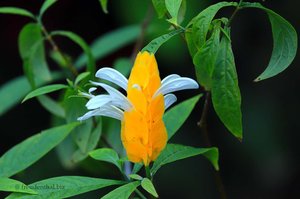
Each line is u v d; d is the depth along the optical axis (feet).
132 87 3.47
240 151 6.07
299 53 6.11
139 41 4.99
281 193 6.11
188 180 5.95
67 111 4.09
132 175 3.59
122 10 5.82
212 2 5.47
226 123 3.53
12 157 3.92
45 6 4.42
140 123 3.48
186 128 6.07
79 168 5.61
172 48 5.63
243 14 6.08
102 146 4.37
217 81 3.51
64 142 4.67
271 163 6.03
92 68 4.33
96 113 3.53
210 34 3.65
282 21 3.57
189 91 6.02
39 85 4.80
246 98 6.08
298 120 6.04
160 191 5.94
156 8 3.66
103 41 5.24
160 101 3.49
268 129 6.02
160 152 3.58
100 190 5.47
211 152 3.82
